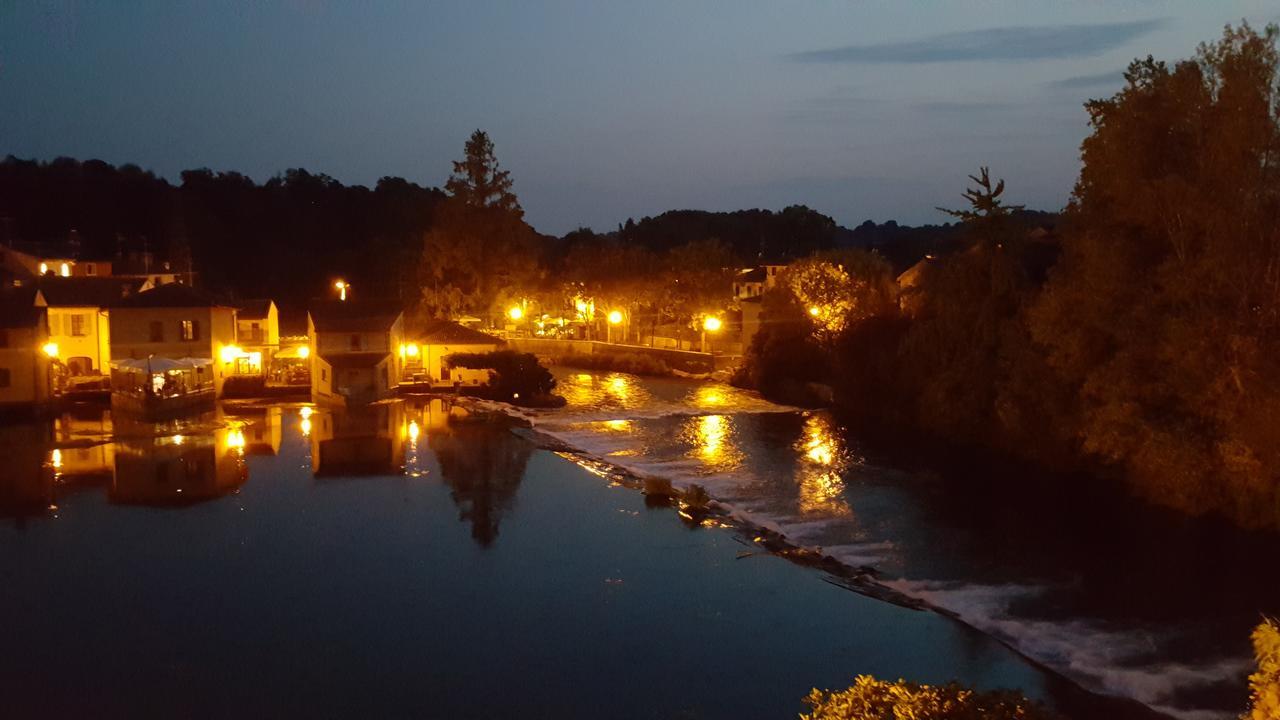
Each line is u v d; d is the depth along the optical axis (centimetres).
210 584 2666
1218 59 3247
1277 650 941
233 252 12575
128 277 7688
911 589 2561
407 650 2192
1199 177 3238
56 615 2422
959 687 1109
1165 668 2017
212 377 6131
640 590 2592
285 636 2280
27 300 5591
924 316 5297
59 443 4709
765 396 6638
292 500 3641
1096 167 3700
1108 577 2642
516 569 2784
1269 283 3025
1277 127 3111
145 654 2173
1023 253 5322
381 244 12462
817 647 2189
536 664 2111
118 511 3472
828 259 6988
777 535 3094
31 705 1916
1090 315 3594
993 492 3644
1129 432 3375
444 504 3581
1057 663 2062
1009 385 4262
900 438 4897
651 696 1948
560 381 7600
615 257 9619
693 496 3469
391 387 6362
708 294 8925
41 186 12319
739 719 1842
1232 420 3012
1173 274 3225
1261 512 3041
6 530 3231
